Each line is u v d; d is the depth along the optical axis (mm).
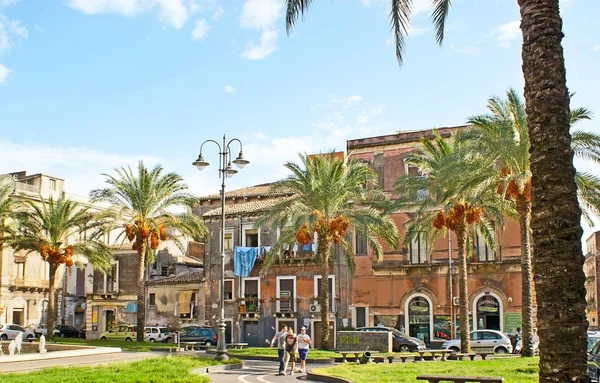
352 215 43438
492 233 40656
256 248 56750
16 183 68125
